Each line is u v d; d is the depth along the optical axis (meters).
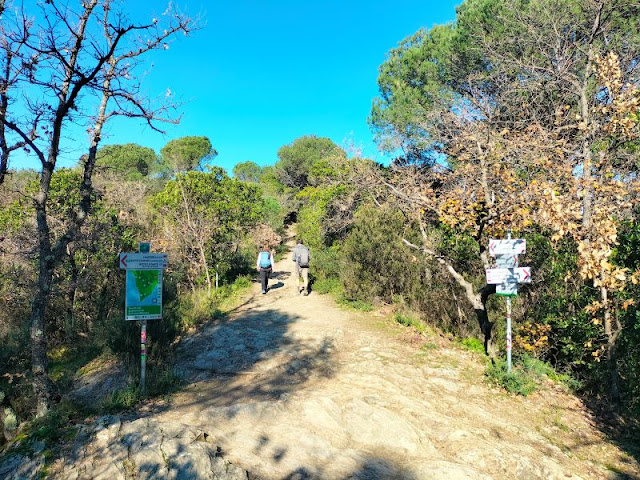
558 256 8.02
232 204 15.28
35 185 11.53
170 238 14.09
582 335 7.62
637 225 6.81
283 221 30.80
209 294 12.39
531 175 7.80
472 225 7.51
